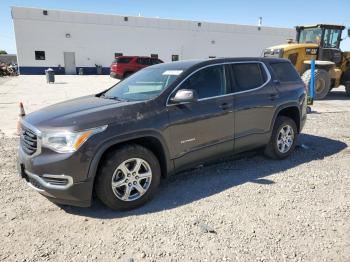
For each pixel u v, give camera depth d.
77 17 36.03
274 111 4.93
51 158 3.23
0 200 3.83
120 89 4.56
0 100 12.87
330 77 12.78
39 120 3.52
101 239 3.06
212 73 4.34
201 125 4.07
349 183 4.34
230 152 4.55
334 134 7.09
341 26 13.27
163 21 39.53
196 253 2.84
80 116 3.41
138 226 3.27
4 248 2.93
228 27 42.47
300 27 14.15
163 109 3.77
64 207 3.68
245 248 2.90
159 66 4.75
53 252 2.87
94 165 3.27
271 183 4.31
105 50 37.94
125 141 3.58
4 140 6.48
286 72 5.39
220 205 3.70
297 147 6.00
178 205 3.71
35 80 25.31
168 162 3.85
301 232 3.15
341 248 2.91
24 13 34.00
